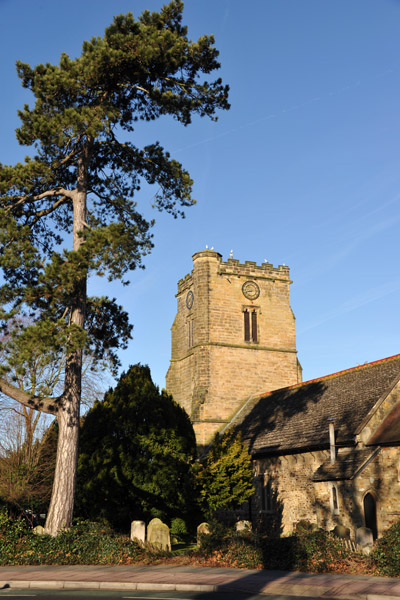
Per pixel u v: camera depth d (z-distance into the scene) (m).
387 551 16.72
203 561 19.83
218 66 24.05
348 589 13.74
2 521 21.62
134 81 24.48
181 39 23.25
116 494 29.56
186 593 14.25
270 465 35.94
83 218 24.38
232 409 49.09
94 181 27.19
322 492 28.73
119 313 26.16
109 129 23.30
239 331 51.59
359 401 32.38
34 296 21.41
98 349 25.89
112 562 20.16
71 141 24.81
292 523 32.94
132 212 25.98
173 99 23.89
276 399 44.12
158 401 31.45
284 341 53.25
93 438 31.09
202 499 30.83
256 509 36.81
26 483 34.25
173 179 25.64
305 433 33.94
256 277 53.44
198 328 50.62
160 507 30.05
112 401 31.59
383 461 26.91
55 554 20.36
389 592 13.14
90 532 21.69
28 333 19.75
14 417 37.03
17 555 20.30
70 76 21.94
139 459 29.67
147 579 16.14
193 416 48.25
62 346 20.50
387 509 26.14
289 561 18.05
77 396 22.80
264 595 13.74
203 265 51.84
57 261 20.97
